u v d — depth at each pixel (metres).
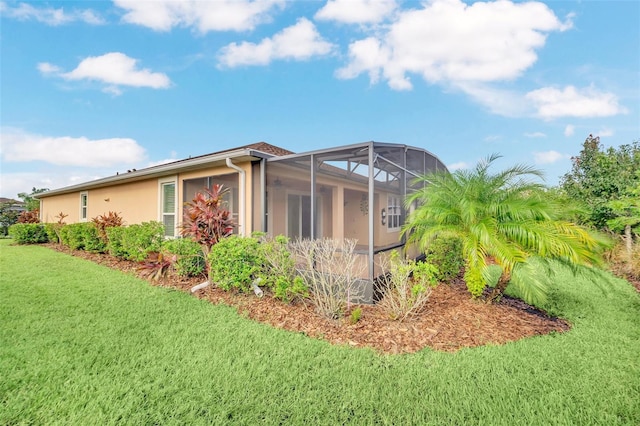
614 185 10.21
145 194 10.29
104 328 4.10
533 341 3.82
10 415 2.46
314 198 6.59
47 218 18.81
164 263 6.38
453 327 4.24
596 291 6.38
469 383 2.91
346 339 3.84
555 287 6.64
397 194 14.14
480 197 5.06
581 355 3.48
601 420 2.45
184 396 2.69
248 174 7.35
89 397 2.67
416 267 4.86
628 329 4.28
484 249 4.81
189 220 6.45
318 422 2.41
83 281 6.60
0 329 4.05
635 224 8.36
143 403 2.60
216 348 3.54
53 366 3.15
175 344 3.63
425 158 9.52
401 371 3.09
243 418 2.44
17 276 7.07
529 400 2.68
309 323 4.33
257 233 6.34
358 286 5.41
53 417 2.45
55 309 4.83
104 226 9.88
